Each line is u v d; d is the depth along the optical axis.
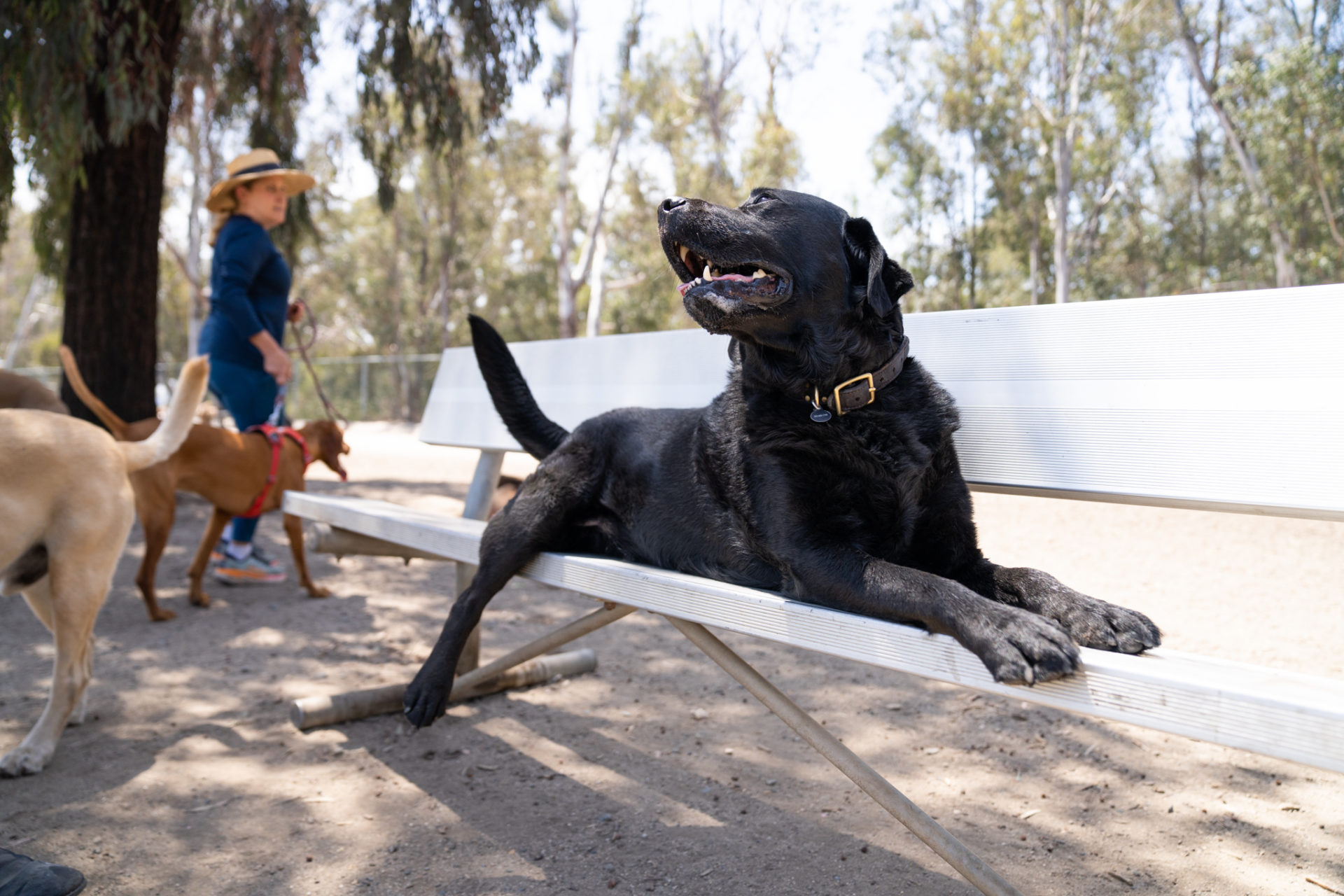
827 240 2.05
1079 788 2.52
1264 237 26.28
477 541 2.58
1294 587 4.94
